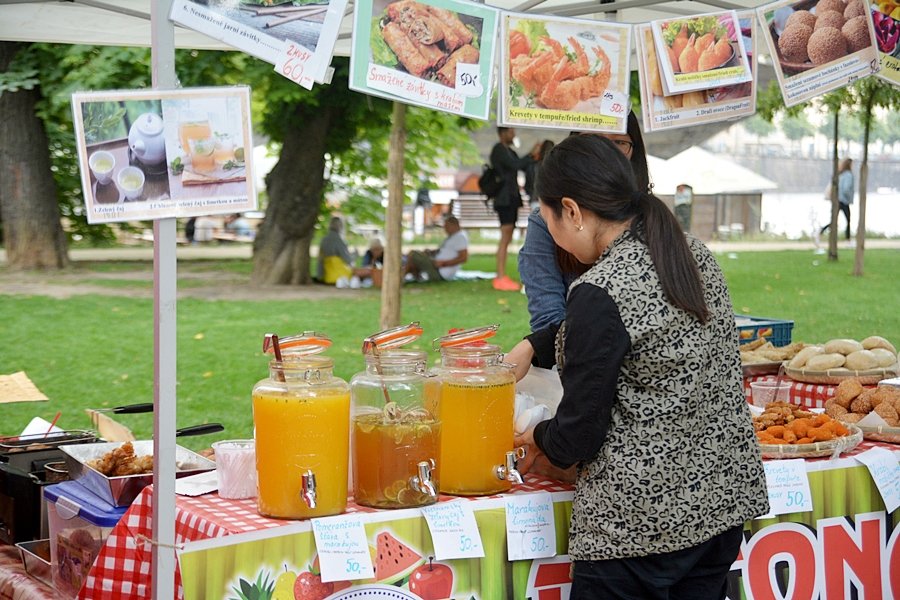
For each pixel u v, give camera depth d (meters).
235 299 11.38
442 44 2.29
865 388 3.10
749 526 2.42
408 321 9.59
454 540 2.09
